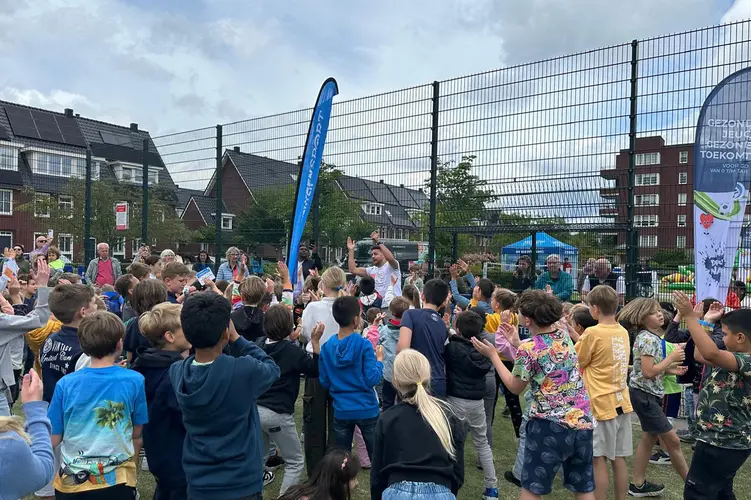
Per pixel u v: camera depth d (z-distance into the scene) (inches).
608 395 147.4
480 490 172.1
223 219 422.3
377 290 289.7
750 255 231.3
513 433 231.5
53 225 823.1
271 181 392.2
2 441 76.8
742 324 124.9
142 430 117.9
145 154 471.8
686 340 213.3
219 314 99.1
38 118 1198.9
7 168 1060.5
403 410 106.4
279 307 154.1
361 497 166.6
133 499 108.0
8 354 145.0
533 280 316.2
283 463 189.0
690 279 254.5
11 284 194.4
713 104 234.8
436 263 344.8
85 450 103.1
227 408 97.6
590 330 151.6
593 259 292.8
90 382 106.5
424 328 164.6
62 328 140.6
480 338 166.1
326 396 175.0
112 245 567.2
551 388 125.3
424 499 95.6
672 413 222.4
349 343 155.6
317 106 267.3
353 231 363.3
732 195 232.5
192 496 97.7
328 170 359.9
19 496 77.9
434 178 322.0
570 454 123.6
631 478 185.6
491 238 343.3
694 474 131.7
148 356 120.6
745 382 124.8
